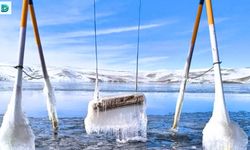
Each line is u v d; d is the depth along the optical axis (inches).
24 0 194.5
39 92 928.3
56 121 309.3
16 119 181.8
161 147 256.1
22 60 190.9
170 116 439.8
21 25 193.8
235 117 445.7
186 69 288.4
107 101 217.2
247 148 240.5
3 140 179.2
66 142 269.1
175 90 1186.6
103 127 216.4
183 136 294.5
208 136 189.6
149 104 672.4
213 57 196.7
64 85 1428.4
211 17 198.8
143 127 227.9
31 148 183.2
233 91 1165.7
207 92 1085.8
